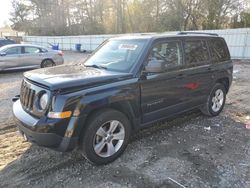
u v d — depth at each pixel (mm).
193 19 35344
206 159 3814
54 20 50594
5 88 8977
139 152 4008
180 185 3197
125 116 3797
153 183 3232
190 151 4055
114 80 3652
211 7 33375
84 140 3408
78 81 3355
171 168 3566
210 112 5551
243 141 4449
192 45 4918
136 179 3314
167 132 4785
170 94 4406
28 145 4277
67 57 22500
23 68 12891
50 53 13805
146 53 4031
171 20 35406
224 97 5879
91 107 3348
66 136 3223
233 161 3771
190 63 4777
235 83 9742
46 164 3668
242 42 18312
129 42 4383
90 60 4625
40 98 3338
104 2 45844
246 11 32250
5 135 4734
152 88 4078
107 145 3652
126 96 3715
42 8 51438
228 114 5910
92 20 47656
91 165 3641
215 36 5645
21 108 3709
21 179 3324
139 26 40500
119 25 42625
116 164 3670
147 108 4094
